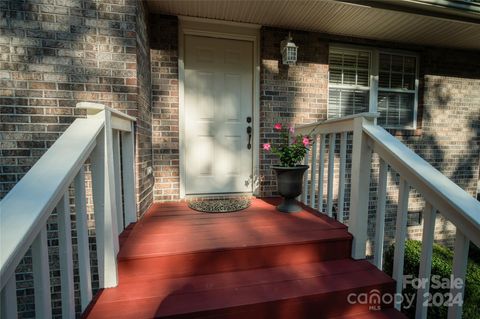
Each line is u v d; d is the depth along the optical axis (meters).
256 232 1.94
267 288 1.48
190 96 3.08
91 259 2.09
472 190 4.02
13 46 1.95
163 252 1.57
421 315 1.46
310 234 1.90
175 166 3.01
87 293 1.27
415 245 2.90
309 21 2.94
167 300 1.36
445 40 3.47
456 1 2.60
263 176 3.19
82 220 1.23
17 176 2.00
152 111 2.89
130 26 2.09
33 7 1.96
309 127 2.68
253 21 2.97
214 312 1.30
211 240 1.77
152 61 2.86
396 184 3.72
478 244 1.15
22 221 0.77
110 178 1.45
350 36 3.36
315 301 1.44
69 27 2.01
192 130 3.12
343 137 2.11
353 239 1.88
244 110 3.23
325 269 1.72
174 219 2.28
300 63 3.23
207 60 3.09
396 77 3.71
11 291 0.77
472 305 2.09
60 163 1.05
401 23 2.95
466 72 3.87
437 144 3.83
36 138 2.01
